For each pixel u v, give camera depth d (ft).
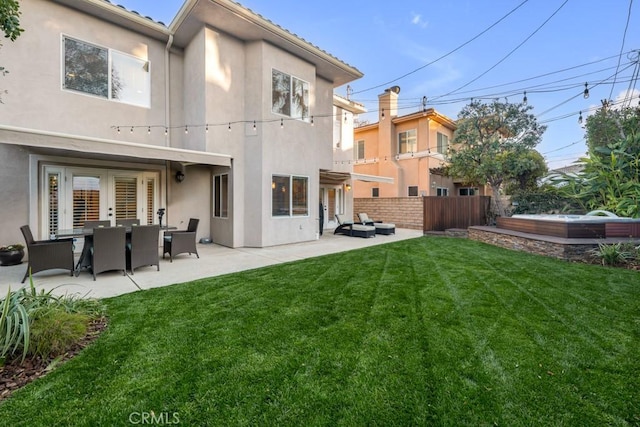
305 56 42.55
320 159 49.78
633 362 11.05
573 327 13.91
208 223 42.45
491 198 51.01
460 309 16.16
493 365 10.87
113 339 12.89
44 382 9.96
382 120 75.05
